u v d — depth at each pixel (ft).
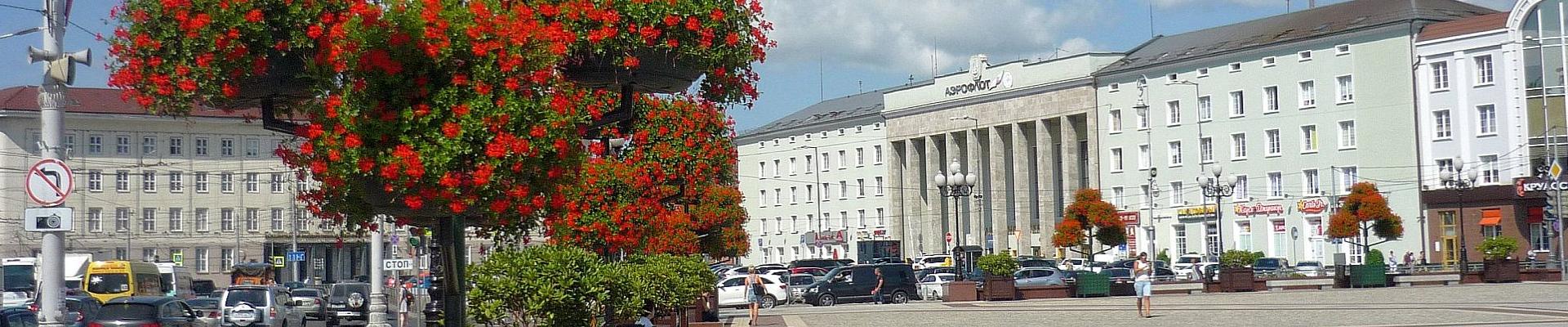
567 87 36.86
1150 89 254.68
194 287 223.92
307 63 35.22
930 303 142.72
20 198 241.55
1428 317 96.68
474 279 46.47
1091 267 214.07
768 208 373.81
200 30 34.76
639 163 87.71
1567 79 200.03
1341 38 222.69
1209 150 244.42
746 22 41.65
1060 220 279.08
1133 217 255.50
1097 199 232.53
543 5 38.32
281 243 272.31
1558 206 178.29
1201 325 93.66
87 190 249.14
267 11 35.24
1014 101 285.64
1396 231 199.11
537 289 46.06
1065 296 148.36
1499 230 201.36
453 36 34.42
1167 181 251.19
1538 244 197.57
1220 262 205.98
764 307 155.94
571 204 79.36
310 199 38.19
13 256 239.09
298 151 38.27
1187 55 249.55
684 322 95.86
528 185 36.17
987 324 100.73
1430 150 211.82
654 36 39.19
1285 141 231.30
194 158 262.67
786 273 188.65
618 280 50.24
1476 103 206.59
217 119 264.52
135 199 255.09
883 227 325.42
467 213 36.52
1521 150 201.67
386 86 34.27
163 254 257.96
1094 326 95.30
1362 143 219.61
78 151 248.32
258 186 270.46
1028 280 171.22
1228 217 241.35
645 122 88.79
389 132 34.22
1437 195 209.05
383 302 112.37
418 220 38.86
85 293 154.61
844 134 341.00
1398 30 215.10
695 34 40.42
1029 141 289.12
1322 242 223.71
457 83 34.37
